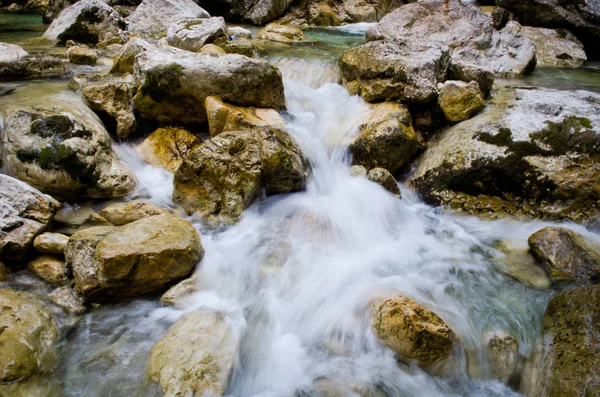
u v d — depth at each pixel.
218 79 6.07
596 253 4.53
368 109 6.96
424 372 3.61
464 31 9.38
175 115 6.34
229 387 3.39
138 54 6.57
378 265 4.77
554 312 3.94
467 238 5.44
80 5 10.16
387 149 6.23
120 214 4.91
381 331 3.68
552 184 5.55
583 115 5.85
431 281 4.54
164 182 5.79
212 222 5.12
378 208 5.65
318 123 6.92
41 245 4.30
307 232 5.12
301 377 3.58
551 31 11.59
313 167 5.96
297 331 4.00
